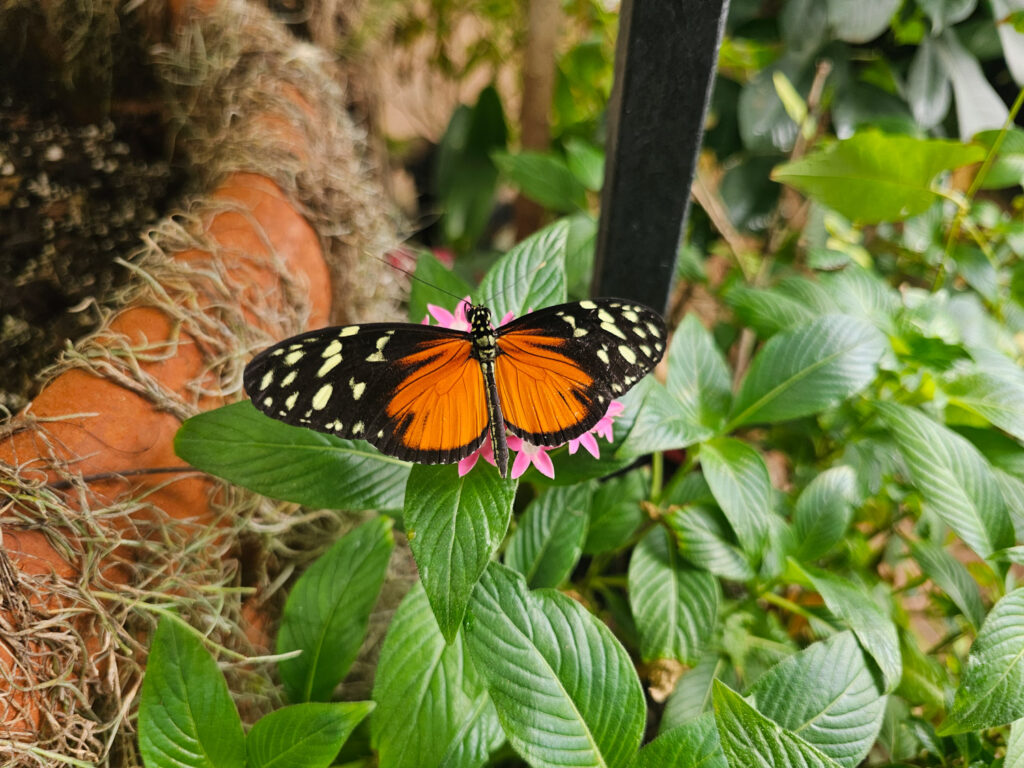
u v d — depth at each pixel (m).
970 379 0.22
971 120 0.30
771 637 0.21
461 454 0.14
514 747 0.15
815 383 0.20
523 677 0.15
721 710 0.14
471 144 0.41
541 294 0.18
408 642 0.17
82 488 0.16
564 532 0.20
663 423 0.19
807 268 0.31
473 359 0.14
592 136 0.40
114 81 0.29
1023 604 0.16
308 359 0.13
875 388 0.24
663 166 0.19
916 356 0.22
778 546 0.20
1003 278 0.29
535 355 0.15
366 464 0.17
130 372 0.18
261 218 0.24
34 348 0.22
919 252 0.30
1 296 0.23
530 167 0.31
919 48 0.30
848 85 0.31
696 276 0.29
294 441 0.17
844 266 0.26
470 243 0.42
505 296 0.18
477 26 0.48
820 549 0.21
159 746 0.15
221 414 0.17
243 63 0.29
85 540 0.16
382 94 0.44
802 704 0.16
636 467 0.25
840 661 0.17
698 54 0.17
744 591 0.26
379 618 0.24
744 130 0.30
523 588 0.16
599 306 0.15
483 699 0.17
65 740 0.15
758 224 0.32
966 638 0.25
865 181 0.23
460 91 0.49
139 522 0.17
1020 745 0.15
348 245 0.28
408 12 0.44
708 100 0.18
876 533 0.26
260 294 0.22
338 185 0.28
